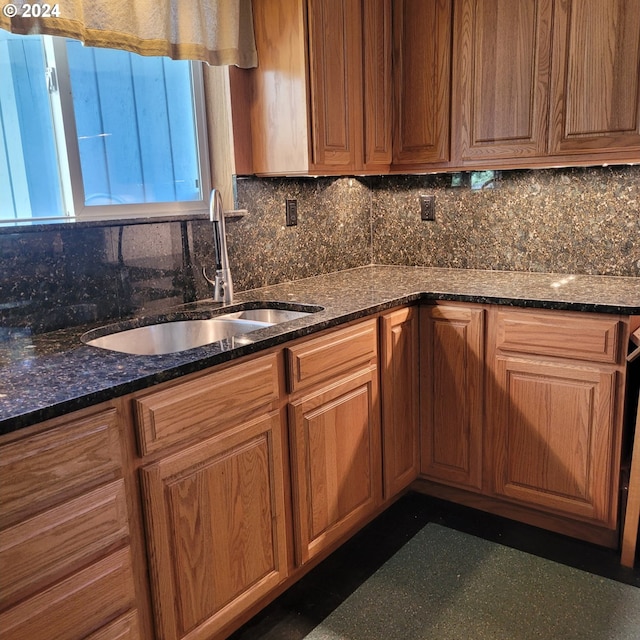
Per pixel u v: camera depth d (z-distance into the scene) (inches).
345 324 76.0
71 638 48.8
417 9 93.5
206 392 57.9
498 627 68.4
